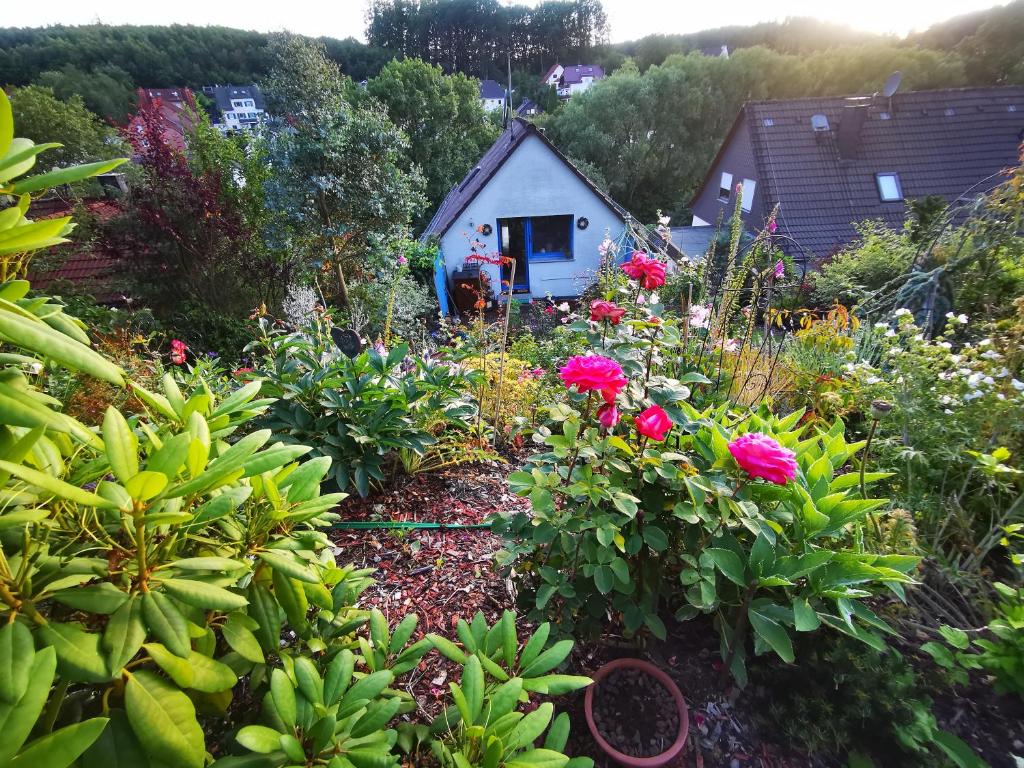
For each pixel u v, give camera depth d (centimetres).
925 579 169
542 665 113
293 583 111
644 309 214
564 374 142
